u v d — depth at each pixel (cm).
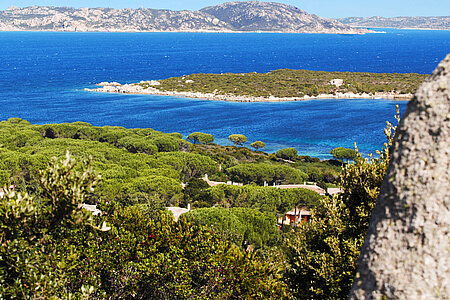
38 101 14675
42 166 4125
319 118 12119
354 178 1260
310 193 3794
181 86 17525
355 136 10038
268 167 5441
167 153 5641
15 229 870
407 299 365
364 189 1214
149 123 11550
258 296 1298
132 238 1515
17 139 6141
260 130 10750
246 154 7938
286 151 7919
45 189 885
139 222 1680
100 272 1350
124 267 1373
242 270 1338
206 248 1430
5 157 4250
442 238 362
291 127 11031
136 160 5084
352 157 7575
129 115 12550
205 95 16038
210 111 13212
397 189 388
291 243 1403
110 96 15862
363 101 15238
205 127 11119
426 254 364
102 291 1252
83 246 1345
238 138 9131
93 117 12225
